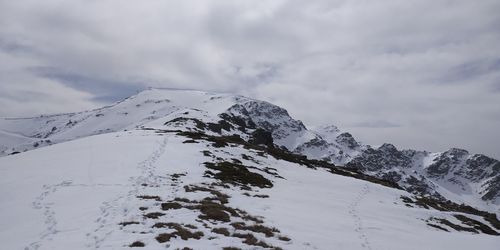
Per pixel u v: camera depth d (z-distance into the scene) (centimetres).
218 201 3180
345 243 2689
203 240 2142
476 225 4859
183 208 2748
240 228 2494
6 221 2619
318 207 3888
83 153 5225
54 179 3712
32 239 2161
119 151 5225
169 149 5503
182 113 15325
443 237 3634
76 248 1947
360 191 5306
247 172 5016
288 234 2592
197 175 4212
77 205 2808
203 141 6700
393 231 3425
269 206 3431
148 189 3281
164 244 2002
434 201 6569
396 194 5719
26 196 3197
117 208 2656
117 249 1908
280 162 6975
